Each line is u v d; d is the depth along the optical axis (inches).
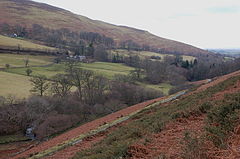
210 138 236.5
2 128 1226.0
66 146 588.1
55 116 1332.4
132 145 283.7
